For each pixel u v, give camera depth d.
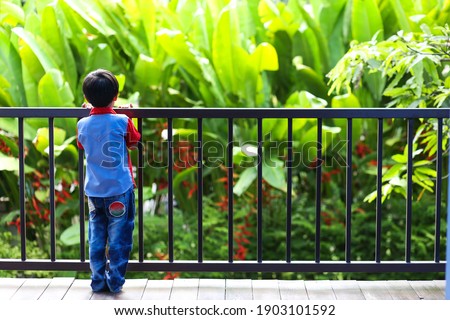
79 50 5.75
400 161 4.02
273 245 5.74
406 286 3.60
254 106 5.59
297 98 5.41
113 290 3.44
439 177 3.53
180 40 5.18
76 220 5.80
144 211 5.94
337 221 5.82
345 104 5.39
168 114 3.40
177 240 5.61
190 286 3.56
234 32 5.25
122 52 5.87
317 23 5.85
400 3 5.36
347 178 3.51
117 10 5.61
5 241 5.62
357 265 3.53
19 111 3.42
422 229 5.71
